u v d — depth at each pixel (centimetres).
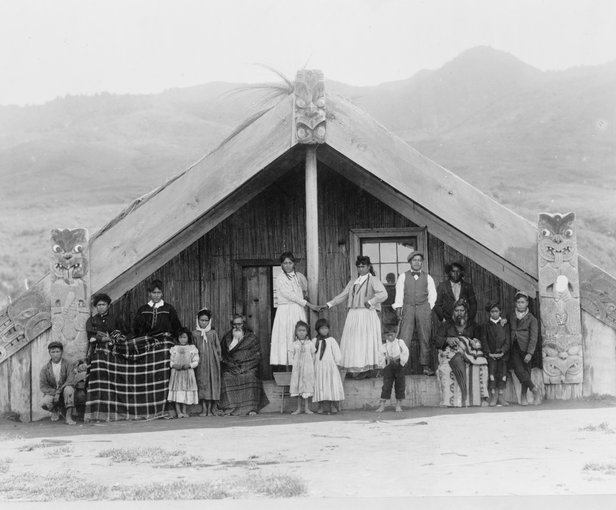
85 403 1088
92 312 1134
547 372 1127
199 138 8881
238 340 1132
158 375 1089
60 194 7219
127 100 9731
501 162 7662
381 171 1159
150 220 1154
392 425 943
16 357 1118
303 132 1131
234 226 1327
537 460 726
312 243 1142
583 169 7244
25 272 4959
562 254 1140
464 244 1246
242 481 661
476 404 1095
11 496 635
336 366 1074
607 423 925
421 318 1135
